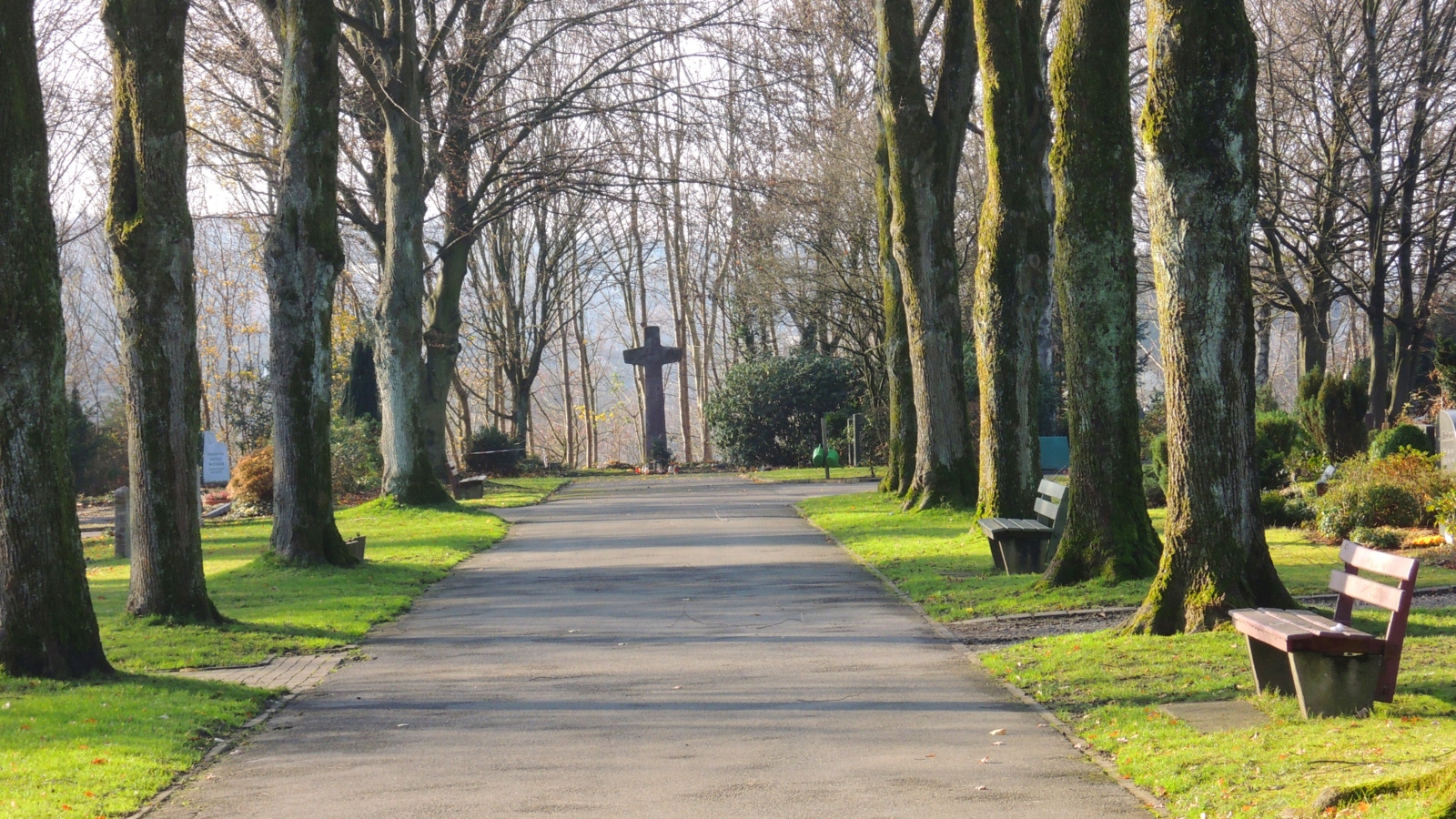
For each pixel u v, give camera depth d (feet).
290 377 62.90
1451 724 24.07
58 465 34.91
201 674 36.32
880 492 97.30
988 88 65.21
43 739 27.35
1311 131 123.85
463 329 225.76
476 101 109.81
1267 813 19.92
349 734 28.53
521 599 51.90
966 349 144.25
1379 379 117.70
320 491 63.36
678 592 52.37
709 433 213.25
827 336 190.90
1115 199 47.26
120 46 44.60
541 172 108.37
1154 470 87.40
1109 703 28.84
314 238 63.21
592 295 241.35
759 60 102.22
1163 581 36.50
